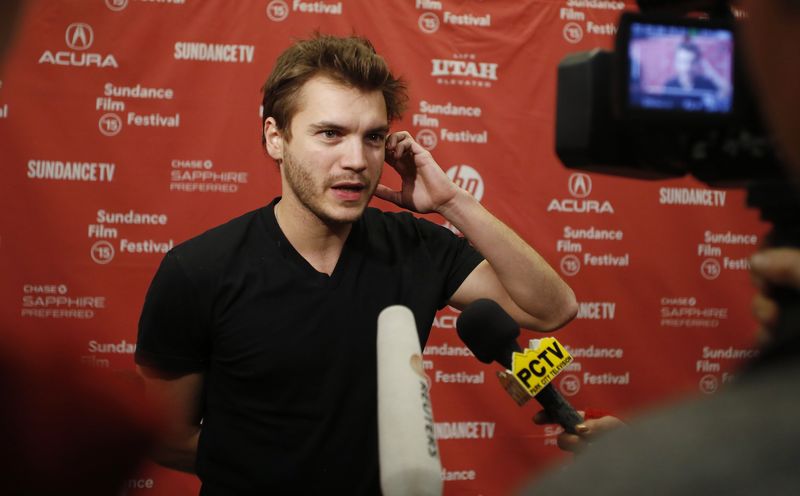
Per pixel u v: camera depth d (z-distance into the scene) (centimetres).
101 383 35
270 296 160
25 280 299
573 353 336
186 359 163
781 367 33
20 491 33
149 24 308
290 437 158
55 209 302
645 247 340
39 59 300
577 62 64
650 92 59
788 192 39
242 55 313
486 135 329
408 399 96
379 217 180
